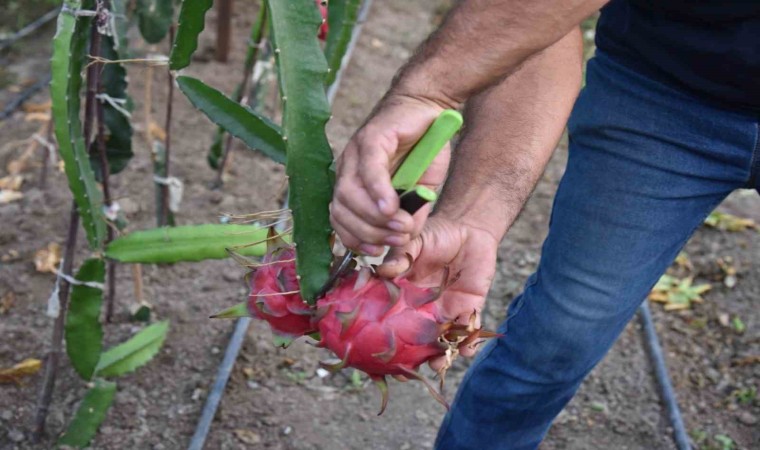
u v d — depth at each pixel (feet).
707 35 4.30
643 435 7.35
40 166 9.83
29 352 7.10
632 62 4.60
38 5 14.20
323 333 3.16
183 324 7.71
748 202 11.22
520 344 5.00
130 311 7.64
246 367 7.40
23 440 6.23
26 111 10.98
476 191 4.39
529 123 4.65
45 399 6.08
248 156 10.59
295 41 3.39
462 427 5.41
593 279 4.76
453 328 3.14
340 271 3.29
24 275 8.04
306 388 7.32
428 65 3.28
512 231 10.04
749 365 8.25
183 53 4.32
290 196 3.31
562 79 4.79
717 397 7.88
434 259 4.00
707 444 7.33
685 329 8.73
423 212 3.30
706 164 4.61
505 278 9.14
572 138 4.92
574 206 4.79
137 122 10.84
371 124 3.19
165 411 6.79
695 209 4.76
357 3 5.85
